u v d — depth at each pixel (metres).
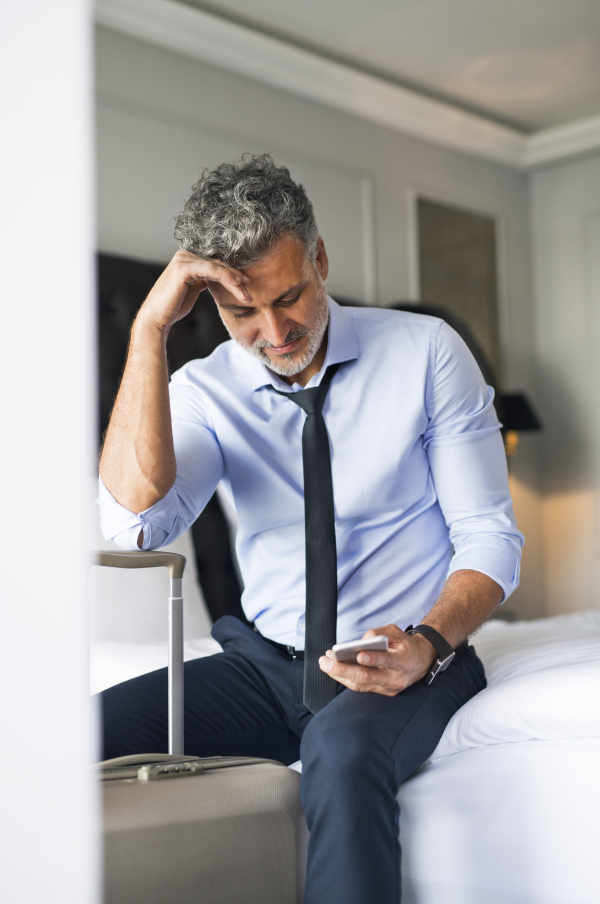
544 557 4.36
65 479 0.53
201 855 0.84
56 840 0.52
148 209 2.88
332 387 1.31
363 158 3.62
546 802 0.97
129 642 1.94
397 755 0.97
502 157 4.19
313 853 0.89
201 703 1.24
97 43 2.80
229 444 1.36
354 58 3.41
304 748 0.96
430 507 1.33
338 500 1.29
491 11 3.07
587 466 4.23
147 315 1.18
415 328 1.33
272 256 1.16
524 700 1.00
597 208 4.21
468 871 1.01
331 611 1.15
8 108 0.52
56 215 0.53
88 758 0.54
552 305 4.37
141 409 1.19
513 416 3.86
